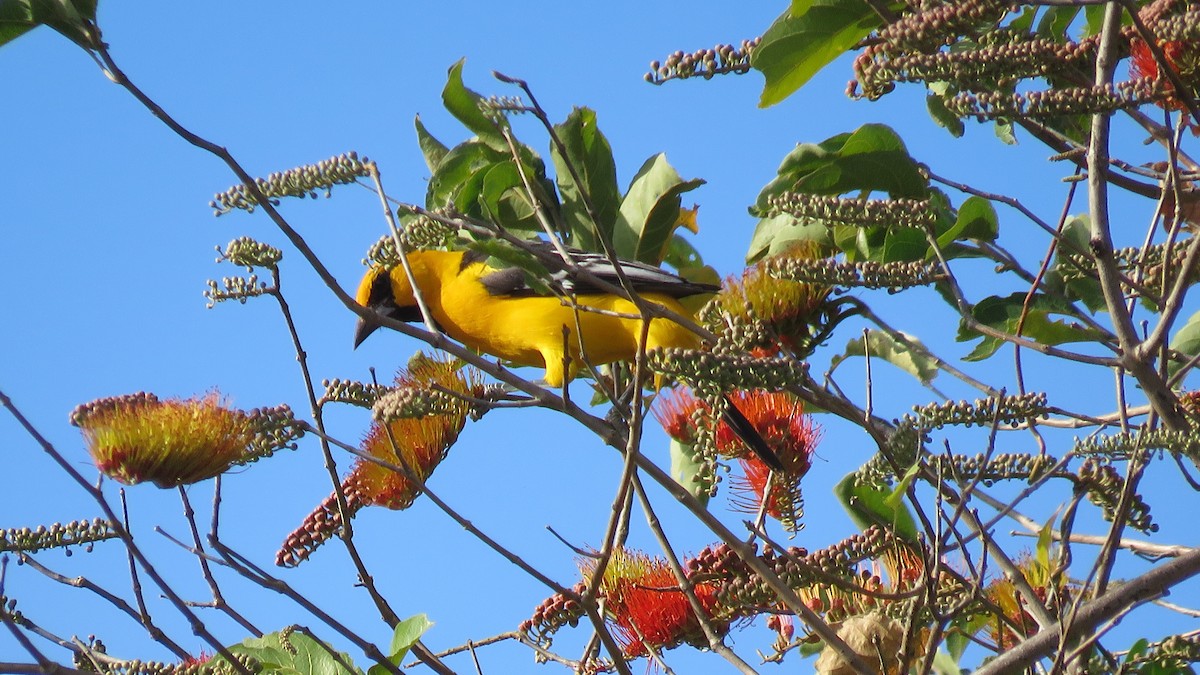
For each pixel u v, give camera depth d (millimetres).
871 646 7293
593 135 10430
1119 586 7059
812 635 8125
